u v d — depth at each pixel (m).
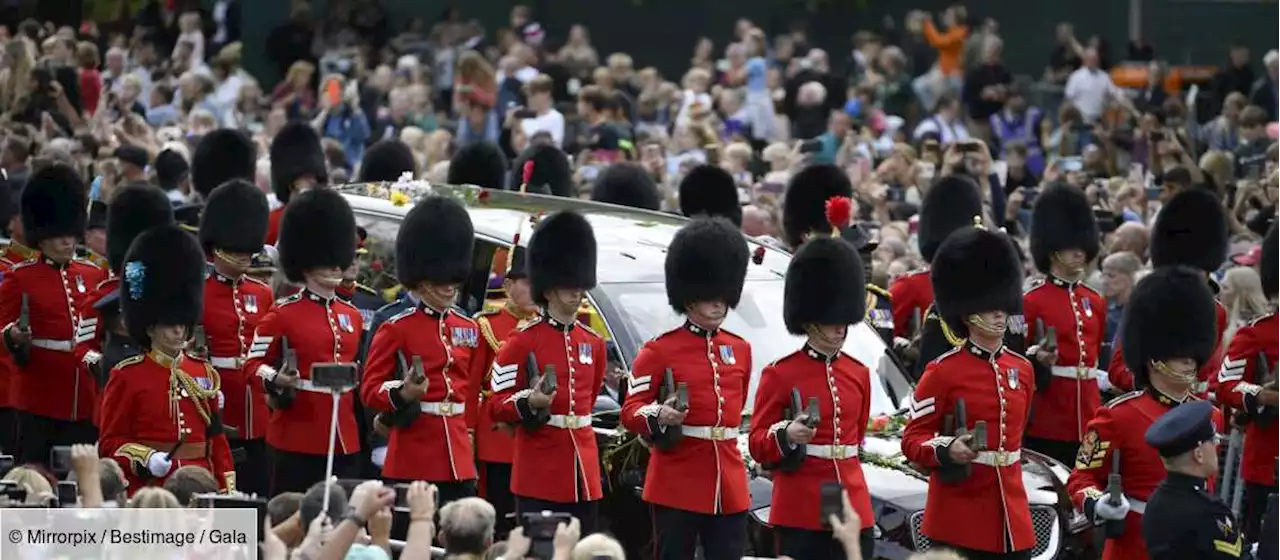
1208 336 45.84
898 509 46.19
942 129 99.75
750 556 47.12
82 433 57.97
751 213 66.75
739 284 46.88
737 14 123.50
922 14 118.62
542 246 47.66
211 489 39.94
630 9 123.50
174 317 47.56
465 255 49.53
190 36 111.12
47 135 86.31
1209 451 40.19
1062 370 54.78
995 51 105.31
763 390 45.56
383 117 99.94
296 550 34.41
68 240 57.72
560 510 47.03
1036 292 55.53
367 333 55.03
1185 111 97.62
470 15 122.69
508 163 81.00
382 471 49.22
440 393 48.91
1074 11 122.94
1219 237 60.50
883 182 83.12
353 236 51.53
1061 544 47.31
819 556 45.03
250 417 53.50
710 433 45.81
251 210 54.34
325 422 50.31
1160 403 45.56
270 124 95.38
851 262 45.84
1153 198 81.94
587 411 47.81
